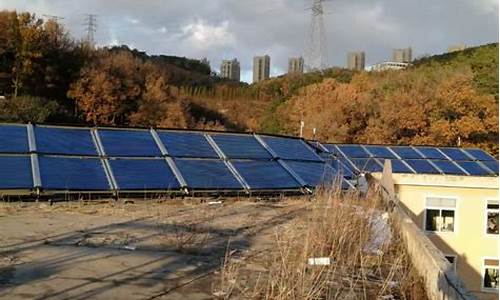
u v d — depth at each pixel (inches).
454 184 837.2
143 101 2015.3
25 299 193.2
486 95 1776.6
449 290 202.1
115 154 451.5
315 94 2160.4
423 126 1804.9
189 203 406.0
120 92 1923.0
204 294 210.8
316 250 258.5
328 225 287.4
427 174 837.2
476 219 842.8
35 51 1808.6
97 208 370.3
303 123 1822.1
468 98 1734.7
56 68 1870.1
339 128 1893.5
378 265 263.4
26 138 437.4
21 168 397.1
